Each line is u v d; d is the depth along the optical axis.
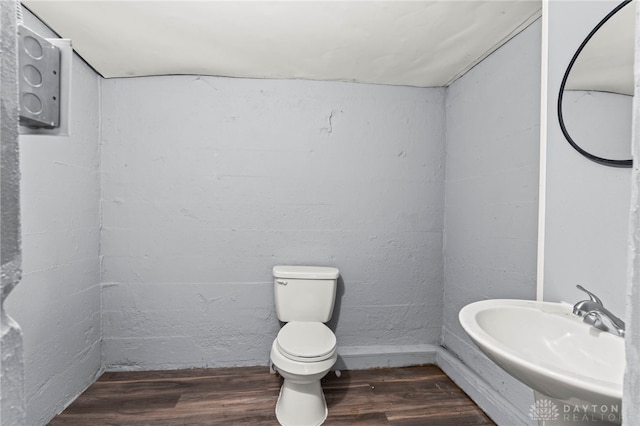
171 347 2.21
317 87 2.29
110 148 2.14
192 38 1.72
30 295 1.51
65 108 0.43
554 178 1.18
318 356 1.59
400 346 2.38
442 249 2.41
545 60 1.23
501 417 1.68
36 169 1.55
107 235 2.15
